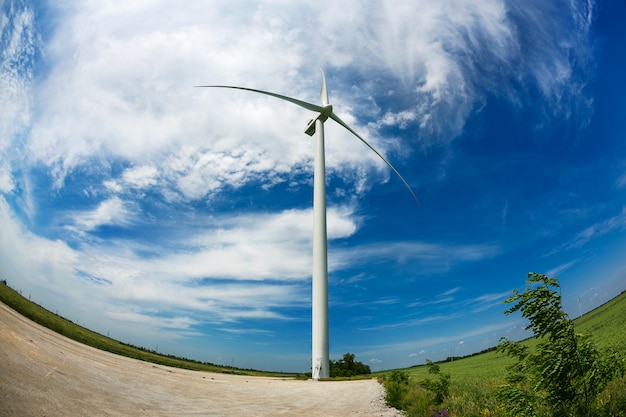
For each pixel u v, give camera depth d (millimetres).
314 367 59375
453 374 32219
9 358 14117
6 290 32375
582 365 7102
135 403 14312
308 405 21750
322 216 66812
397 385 25969
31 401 10445
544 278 7750
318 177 68688
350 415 18531
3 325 20078
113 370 20922
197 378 31094
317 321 61438
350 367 98938
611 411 7688
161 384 21172
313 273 63969
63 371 15664
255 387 30672
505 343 8703
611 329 21281
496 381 19594
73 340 31250
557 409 7348
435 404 18234
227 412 16141
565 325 7289
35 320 31484
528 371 8008
